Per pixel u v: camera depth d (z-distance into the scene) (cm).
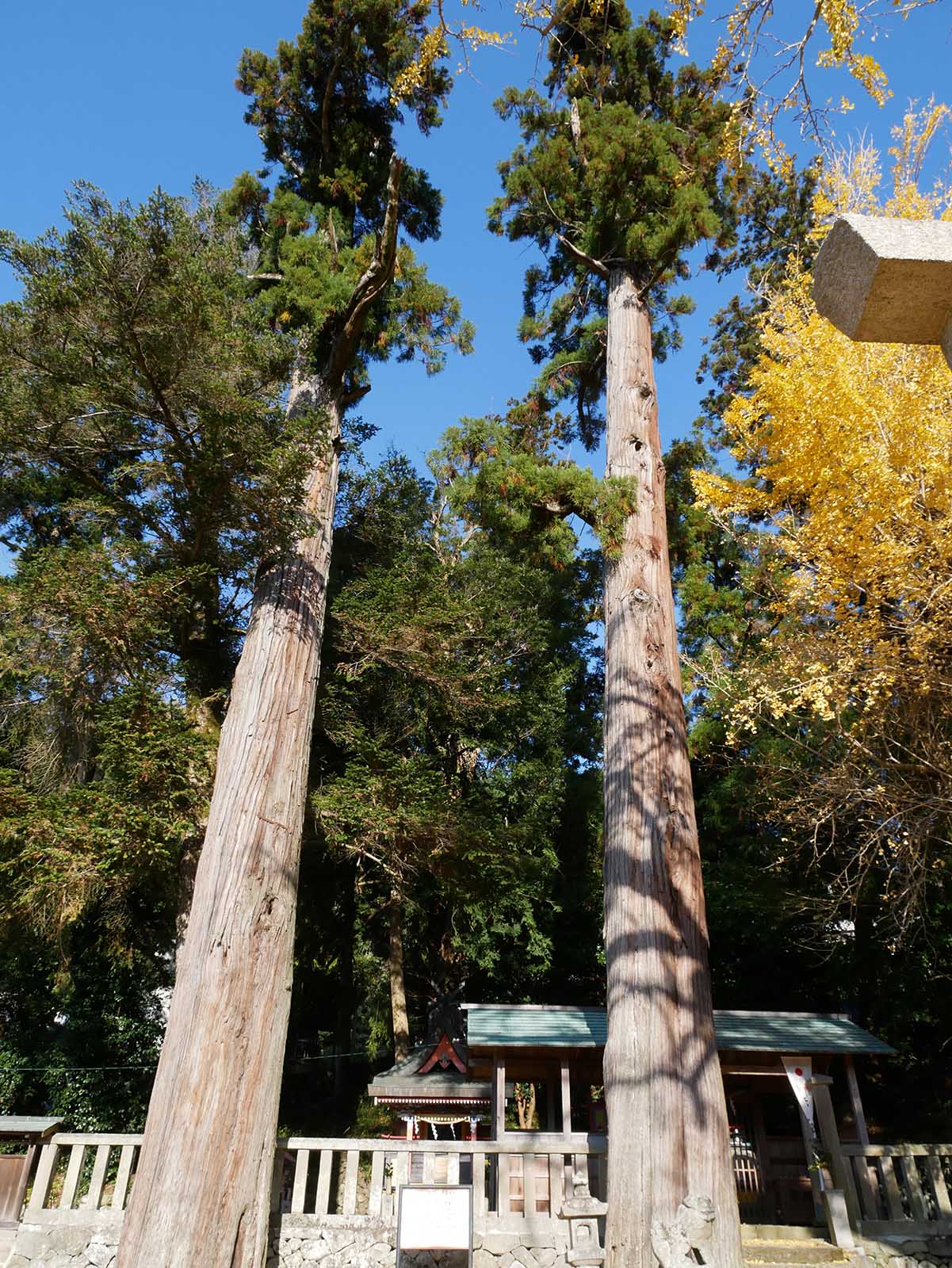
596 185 1149
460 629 1334
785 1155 1100
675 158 1127
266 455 990
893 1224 842
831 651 846
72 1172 805
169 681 1076
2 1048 1290
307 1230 779
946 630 755
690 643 1698
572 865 1691
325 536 1182
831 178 1038
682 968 738
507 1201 809
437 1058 1136
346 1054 1792
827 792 955
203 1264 677
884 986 1409
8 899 965
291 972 884
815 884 1380
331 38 1316
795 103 612
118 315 927
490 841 1154
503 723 1628
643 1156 649
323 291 1199
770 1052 982
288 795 955
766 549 1039
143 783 945
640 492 1011
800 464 884
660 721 866
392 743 1421
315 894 1549
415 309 1377
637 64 1266
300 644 1061
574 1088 1371
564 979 1742
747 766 1275
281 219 1323
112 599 931
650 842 796
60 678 998
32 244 902
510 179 1256
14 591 931
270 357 1041
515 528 1080
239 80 1377
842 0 529
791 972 1543
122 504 1059
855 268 275
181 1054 772
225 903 849
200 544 1091
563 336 1543
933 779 859
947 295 272
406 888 1341
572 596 2005
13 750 1129
